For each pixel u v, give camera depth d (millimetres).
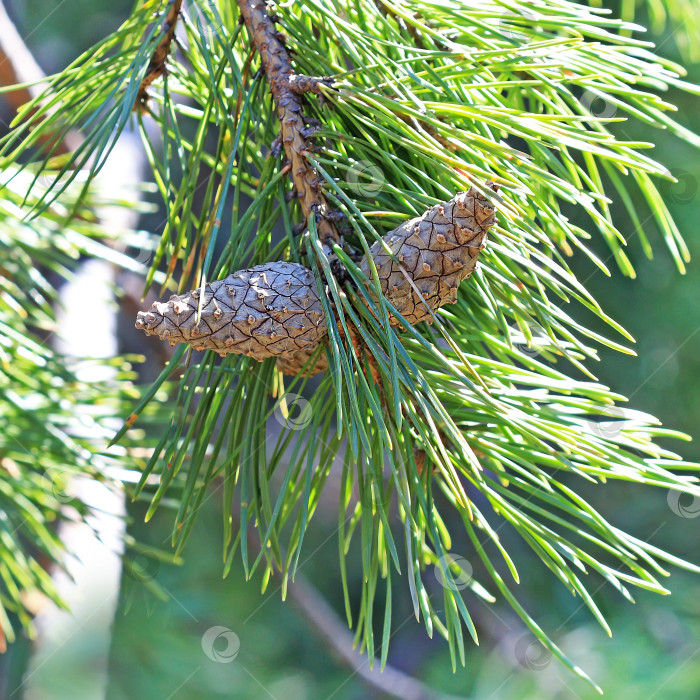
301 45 914
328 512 2701
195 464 894
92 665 1843
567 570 885
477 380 893
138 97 956
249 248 902
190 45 969
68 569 1120
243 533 882
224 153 950
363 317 887
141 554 1123
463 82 915
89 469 1069
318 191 903
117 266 1383
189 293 880
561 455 887
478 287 898
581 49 901
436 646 2424
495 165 897
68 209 1145
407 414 896
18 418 1060
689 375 2064
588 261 2031
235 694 2109
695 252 1964
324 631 1863
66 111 953
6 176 1053
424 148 880
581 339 2094
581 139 888
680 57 1737
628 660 1791
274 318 878
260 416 900
